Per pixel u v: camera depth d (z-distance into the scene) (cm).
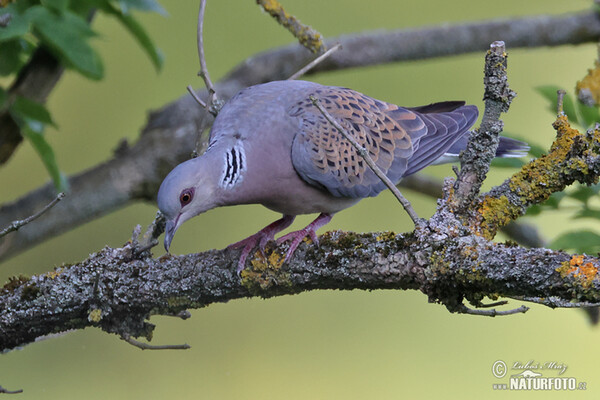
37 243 1087
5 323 765
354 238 702
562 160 703
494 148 691
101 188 1106
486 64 686
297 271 718
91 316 759
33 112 888
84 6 939
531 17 1255
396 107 970
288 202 898
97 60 857
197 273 745
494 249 630
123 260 770
